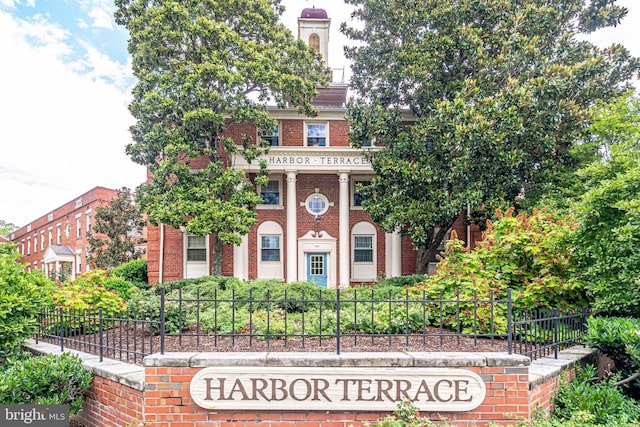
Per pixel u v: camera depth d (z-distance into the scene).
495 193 13.55
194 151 15.66
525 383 4.23
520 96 12.18
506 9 13.84
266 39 16.67
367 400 4.16
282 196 19.28
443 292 6.61
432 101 14.80
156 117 16.16
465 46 13.68
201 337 6.02
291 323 6.62
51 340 7.29
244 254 18.36
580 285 6.38
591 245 6.39
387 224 14.52
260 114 16.14
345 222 18.47
